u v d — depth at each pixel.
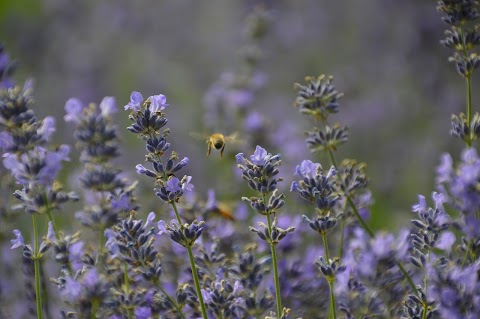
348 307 4.46
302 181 4.62
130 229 4.52
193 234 4.35
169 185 4.41
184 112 12.84
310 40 14.82
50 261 5.70
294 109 13.02
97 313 4.43
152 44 14.92
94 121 5.19
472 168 4.22
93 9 15.19
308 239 6.91
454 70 12.69
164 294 4.95
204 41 15.13
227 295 4.74
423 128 12.16
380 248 4.29
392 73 13.34
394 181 10.61
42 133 4.59
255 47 10.28
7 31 14.52
